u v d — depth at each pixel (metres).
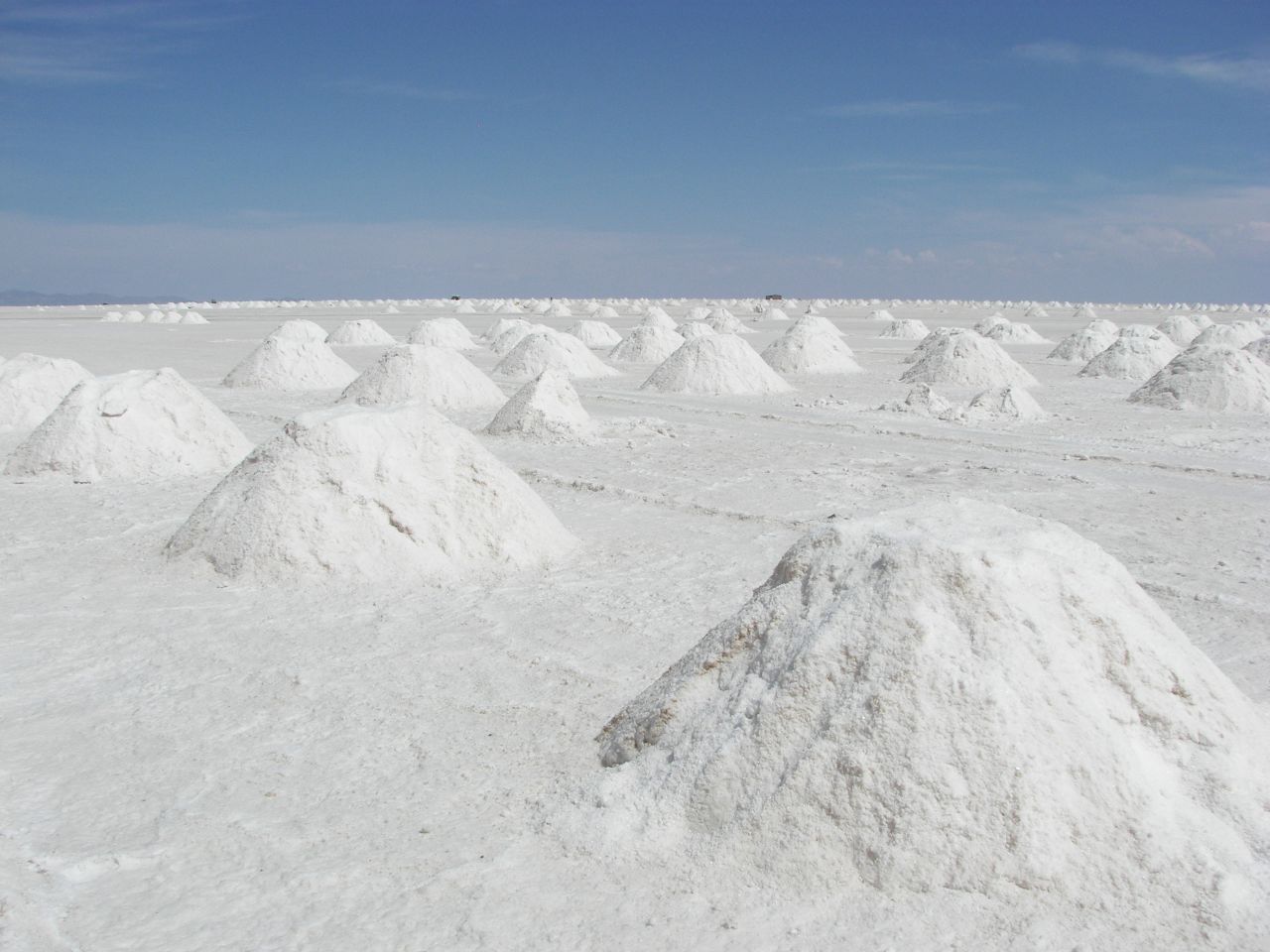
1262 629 6.34
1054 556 3.88
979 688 3.51
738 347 21.78
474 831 3.82
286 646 5.89
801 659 3.72
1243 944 3.03
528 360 24.89
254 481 7.53
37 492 10.23
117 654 5.75
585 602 6.74
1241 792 3.48
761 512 9.57
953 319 62.09
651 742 4.07
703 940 3.13
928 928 3.13
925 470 11.95
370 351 32.81
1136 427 15.97
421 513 7.46
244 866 3.60
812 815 3.44
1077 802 3.36
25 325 52.00
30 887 3.44
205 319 61.59
